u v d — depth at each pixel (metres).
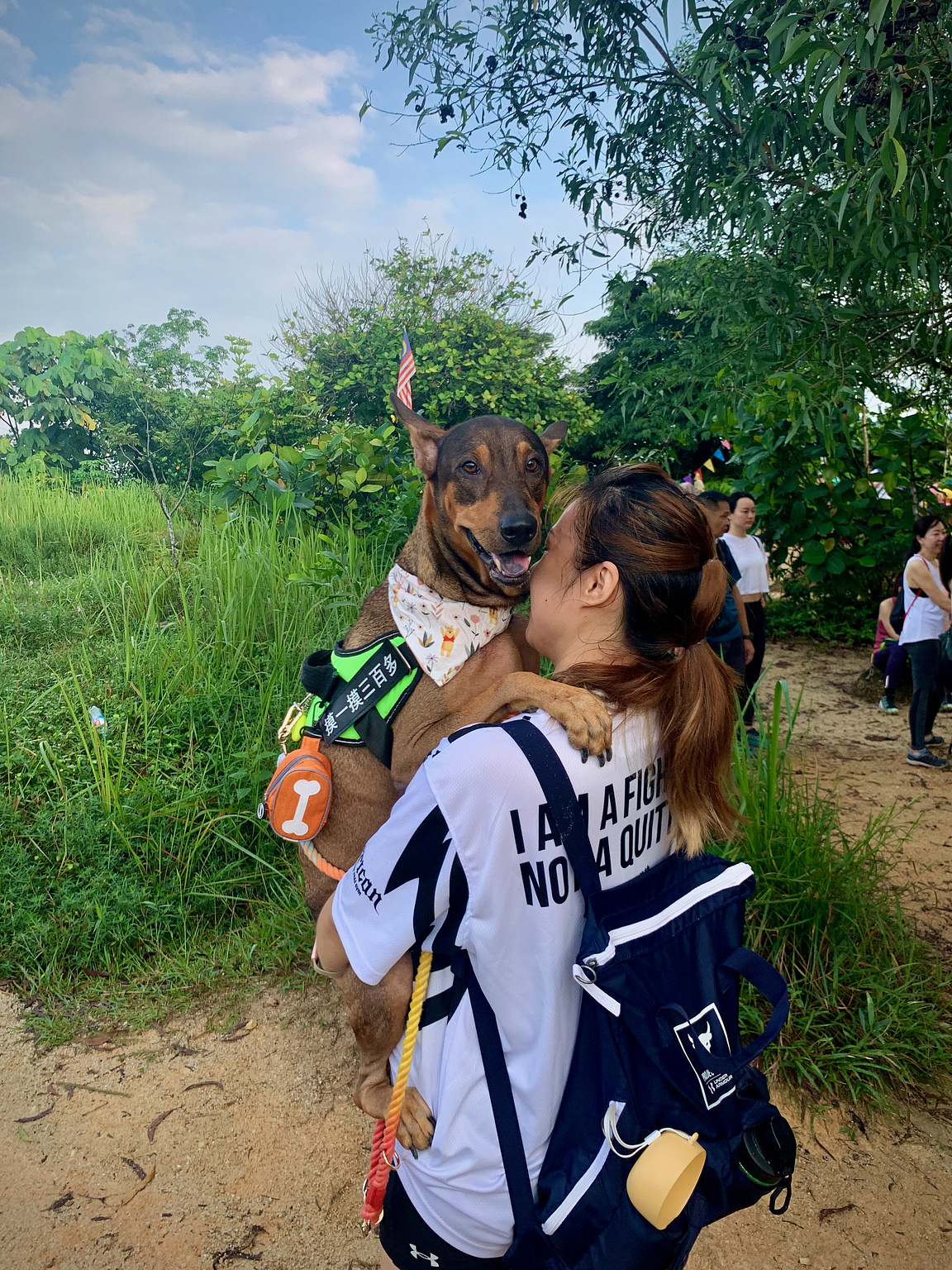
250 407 9.62
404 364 2.46
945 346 3.63
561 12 3.54
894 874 4.12
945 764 5.73
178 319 13.95
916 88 2.74
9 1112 2.71
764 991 1.20
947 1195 2.42
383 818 2.20
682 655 1.26
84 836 3.69
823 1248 2.24
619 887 1.15
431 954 1.21
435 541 2.19
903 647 5.84
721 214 3.77
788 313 3.60
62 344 12.44
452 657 2.06
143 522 8.10
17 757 4.11
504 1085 1.11
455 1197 1.12
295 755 2.08
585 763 1.12
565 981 1.13
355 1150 2.58
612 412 13.19
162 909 3.52
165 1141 2.61
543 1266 1.04
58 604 5.89
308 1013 3.19
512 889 1.08
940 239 3.14
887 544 8.69
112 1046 3.03
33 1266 2.17
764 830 3.36
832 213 3.04
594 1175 1.05
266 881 3.78
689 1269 2.17
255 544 6.53
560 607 1.36
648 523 1.24
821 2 2.67
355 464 7.53
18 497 8.83
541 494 2.41
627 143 3.94
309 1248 2.25
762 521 9.15
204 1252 2.23
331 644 5.12
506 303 12.18
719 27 2.95
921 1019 2.98
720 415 4.67
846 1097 2.78
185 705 4.45
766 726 4.09
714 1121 1.10
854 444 8.25
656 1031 1.08
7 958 3.36
